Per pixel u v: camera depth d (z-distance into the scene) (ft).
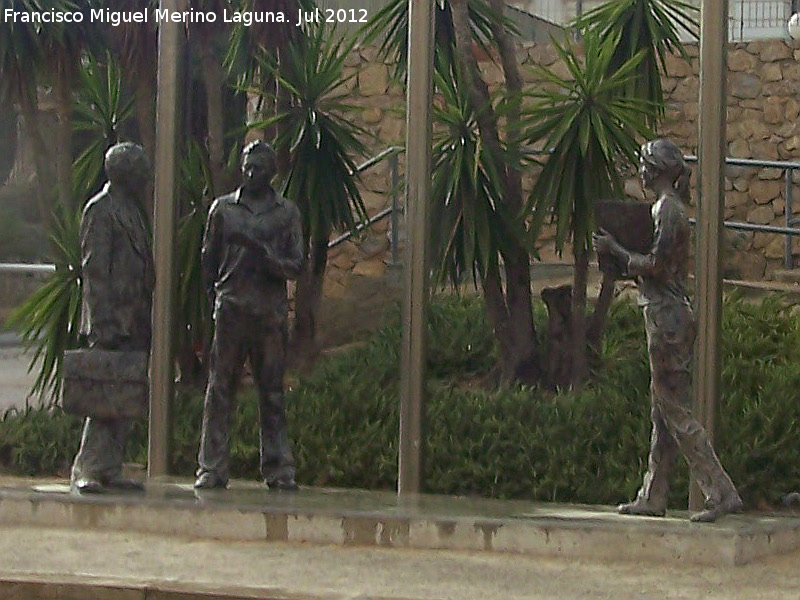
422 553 62.95
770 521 65.92
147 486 73.46
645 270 65.41
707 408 76.48
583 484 80.28
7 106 113.80
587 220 92.32
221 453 73.00
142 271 71.82
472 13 101.24
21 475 89.51
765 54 124.57
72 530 67.26
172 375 82.38
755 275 123.13
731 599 54.39
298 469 85.76
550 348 96.17
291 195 95.81
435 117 94.02
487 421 87.40
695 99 122.52
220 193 102.22
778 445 82.38
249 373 104.68
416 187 78.89
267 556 61.72
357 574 58.08
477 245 95.14
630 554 61.87
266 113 103.45
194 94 107.55
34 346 129.39
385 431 88.43
